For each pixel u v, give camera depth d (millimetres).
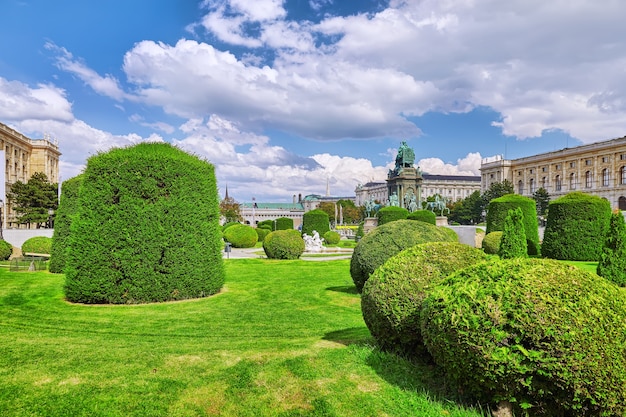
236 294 12984
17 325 9023
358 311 10875
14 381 5195
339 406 4633
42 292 12758
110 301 11312
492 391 4262
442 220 49125
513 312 3980
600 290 4164
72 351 6477
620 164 84562
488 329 4027
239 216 96125
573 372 3715
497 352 3971
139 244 11461
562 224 23781
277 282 15695
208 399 4812
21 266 19938
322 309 11078
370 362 5895
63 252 17234
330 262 23109
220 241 13289
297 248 25422
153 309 10727
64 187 17812
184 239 12078
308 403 4715
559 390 3877
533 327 3869
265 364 5848
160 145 12648
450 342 4328
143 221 11555
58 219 17625
